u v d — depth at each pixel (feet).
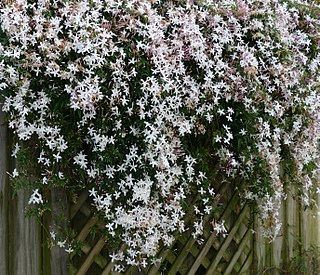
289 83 8.18
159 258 7.47
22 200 6.57
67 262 6.88
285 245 10.22
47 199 6.63
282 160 8.92
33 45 5.90
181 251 8.01
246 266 9.30
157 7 7.11
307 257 10.72
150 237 6.85
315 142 9.09
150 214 6.87
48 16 6.01
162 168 6.76
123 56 6.30
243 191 8.55
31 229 6.66
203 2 7.44
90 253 6.93
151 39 6.59
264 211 8.55
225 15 7.64
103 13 6.45
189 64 7.23
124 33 6.38
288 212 10.30
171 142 6.93
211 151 7.89
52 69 5.88
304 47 9.18
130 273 7.32
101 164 6.41
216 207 8.07
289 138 8.62
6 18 5.69
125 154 6.63
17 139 6.33
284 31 8.28
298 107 8.50
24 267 6.60
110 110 6.34
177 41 6.81
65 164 6.34
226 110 7.59
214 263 8.57
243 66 7.46
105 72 6.30
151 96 6.69
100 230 6.91
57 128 6.20
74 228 6.91
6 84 5.77
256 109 7.68
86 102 5.96
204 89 7.31
